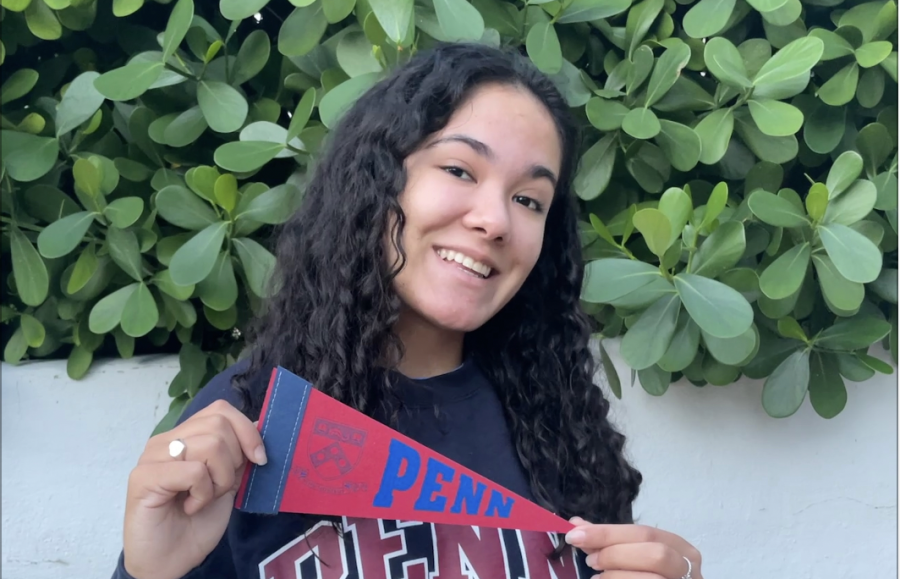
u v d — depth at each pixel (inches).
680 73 44.0
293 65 45.3
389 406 28.1
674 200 39.3
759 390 49.8
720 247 40.0
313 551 25.8
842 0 43.8
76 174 40.4
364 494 24.2
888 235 44.3
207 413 23.7
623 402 49.9
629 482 35.4
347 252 28.5
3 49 42.9
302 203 34.8
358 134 30.1
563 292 35.9
